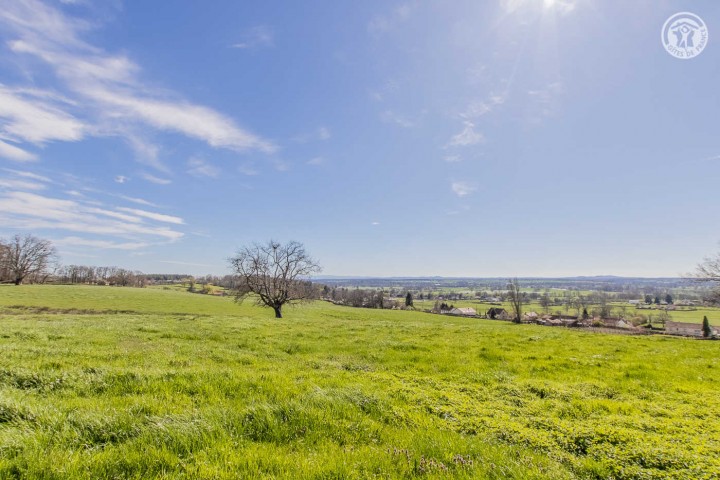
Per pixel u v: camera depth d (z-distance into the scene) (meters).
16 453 4.69
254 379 9.22
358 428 6.39
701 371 14.05
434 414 7.60
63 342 14.98
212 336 19.56
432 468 4.99
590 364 14.73
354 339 20.05
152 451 4.91
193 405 7.18
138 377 8.76
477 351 17.12
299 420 6.41
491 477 4.91
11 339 14.95
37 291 76.31
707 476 5.02
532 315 105.75
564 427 7.00
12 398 6.39
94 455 4.75
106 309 57.72
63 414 6.01
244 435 5.81
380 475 4.71
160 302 72.38
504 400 9.20
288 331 23.03
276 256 50.56
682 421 7.76
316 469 4.70
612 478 5.20
